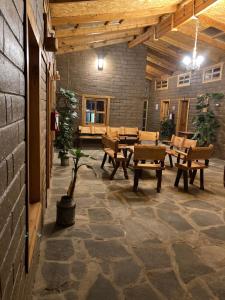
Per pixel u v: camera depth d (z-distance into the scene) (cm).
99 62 786
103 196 370
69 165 556
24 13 108
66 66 767
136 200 360
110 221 289
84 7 321
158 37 622
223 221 304
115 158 456
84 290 179
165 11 492
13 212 89
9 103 80
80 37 598
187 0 470
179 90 1034
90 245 237
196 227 286
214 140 784
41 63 219
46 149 328
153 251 234
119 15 415
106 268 205
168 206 345
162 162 400
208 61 818
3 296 74
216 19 526
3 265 74
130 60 811
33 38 171
